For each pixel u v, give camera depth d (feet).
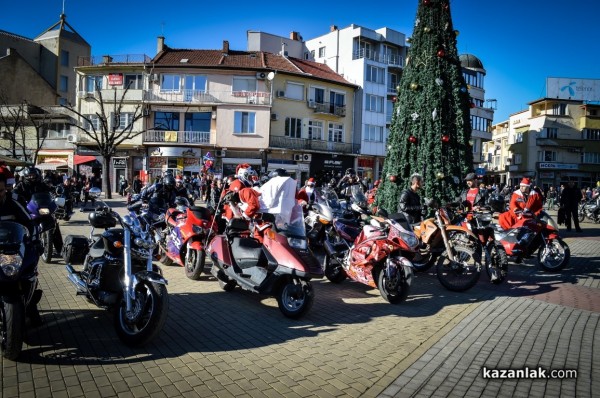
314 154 134.62
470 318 18.72
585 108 189.88
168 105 123.03
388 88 156.97
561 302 21.79
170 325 16.84
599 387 12.32
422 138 35.14
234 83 124.88
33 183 27.22
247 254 19.88
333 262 24.79
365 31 151.33
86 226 45.88
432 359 14.17
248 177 22.09
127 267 14.67
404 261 20.54
